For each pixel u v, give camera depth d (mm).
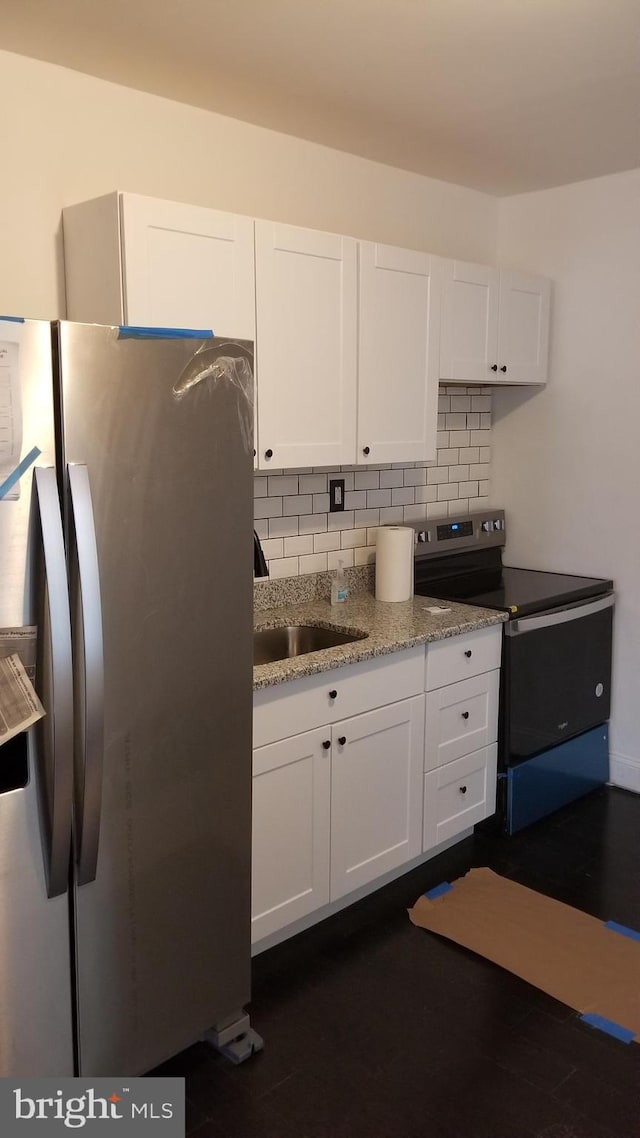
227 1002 2029
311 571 3170
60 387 1528
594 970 2383
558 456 3650
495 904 2703
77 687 1611
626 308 3361
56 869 1622
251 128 2721
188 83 2387
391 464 3416
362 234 3125
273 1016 2211
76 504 1536
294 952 2477
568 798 3422
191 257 2219
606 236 3381
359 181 3084
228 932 2004
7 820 1562
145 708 1741
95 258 2193
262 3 1925
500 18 2012
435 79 2375
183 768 1834
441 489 3672
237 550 1871
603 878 2871
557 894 2771
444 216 3447
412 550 3211
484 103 2561
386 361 2828
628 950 2471
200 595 1809
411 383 2939
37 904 1630
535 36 2109
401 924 2617
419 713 2766
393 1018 2207
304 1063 2051
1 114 2186
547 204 3545
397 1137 1838
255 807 2297
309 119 2682
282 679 2268
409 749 2754
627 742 3574
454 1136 1841
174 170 2545
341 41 2129
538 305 3502
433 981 2352
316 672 2354
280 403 2504
